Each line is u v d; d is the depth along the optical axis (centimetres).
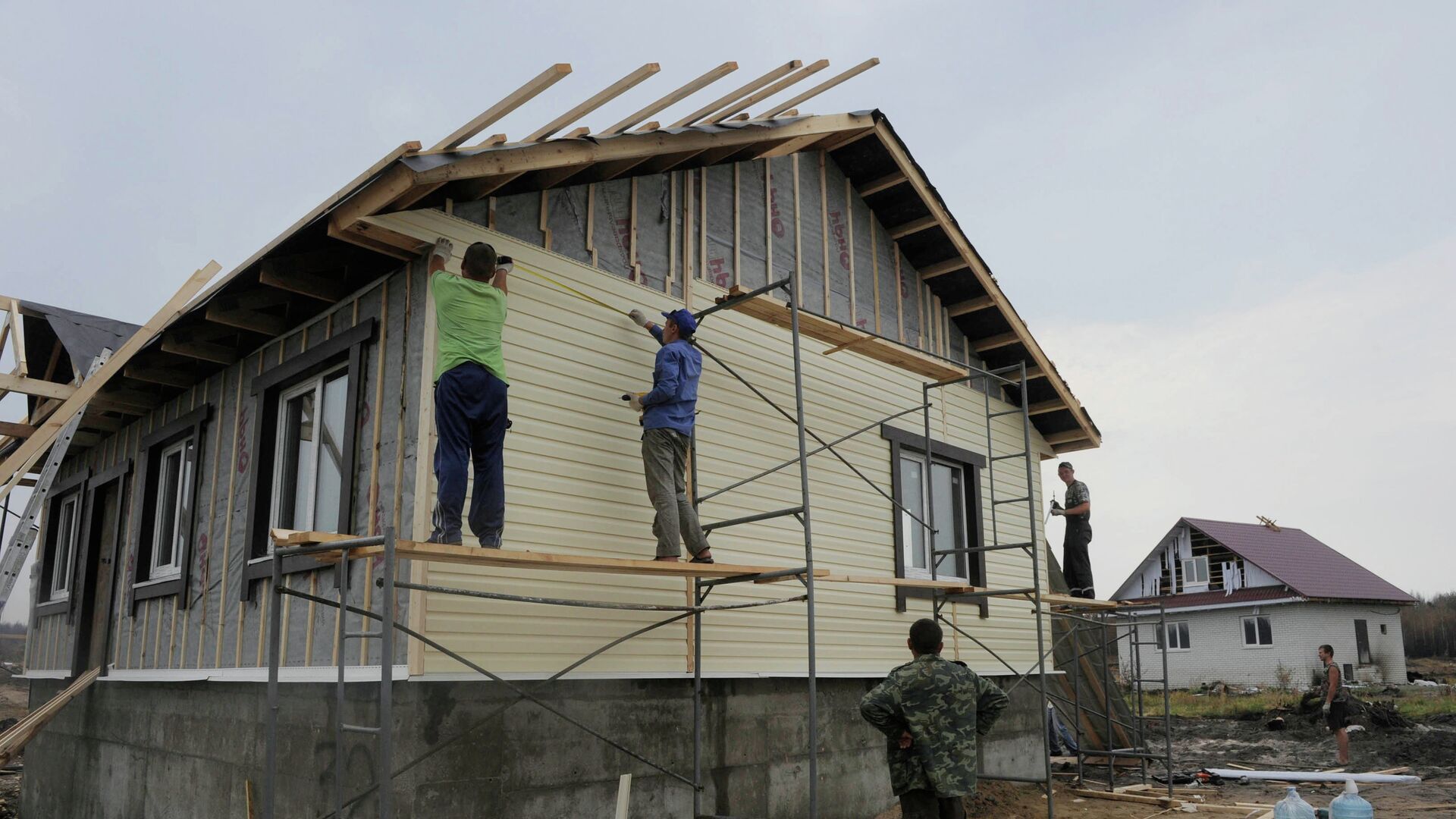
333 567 622
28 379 716
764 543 795
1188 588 3609
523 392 634
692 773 688
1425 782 1225
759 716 754
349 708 565
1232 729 1988
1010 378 1166
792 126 826
